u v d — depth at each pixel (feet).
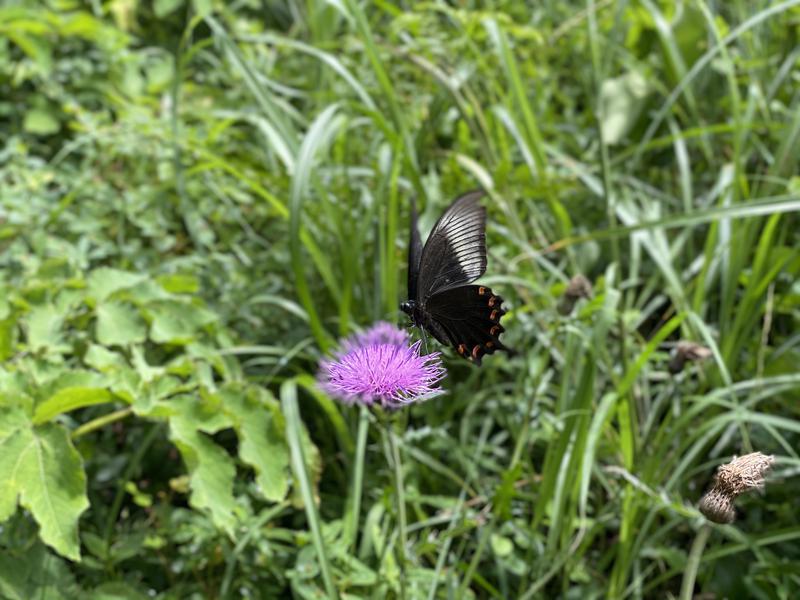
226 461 2.44
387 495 2.58
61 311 2.68
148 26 4.41
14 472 2.27
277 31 4.43
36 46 3.63
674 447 2.82
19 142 3.51
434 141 3.48
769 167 3.26
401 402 2.06
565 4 4.17
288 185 3.18
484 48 3.67
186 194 3.32
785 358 2.88
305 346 3.03
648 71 3.61
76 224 3.21
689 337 2.90
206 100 3.75
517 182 3.14
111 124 3.67
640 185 3.34
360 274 3.02
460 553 2.62
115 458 2.81
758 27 3.58
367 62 3.61
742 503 2.76
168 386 2.48
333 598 2.31
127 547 2.52
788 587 2.56
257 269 3.22
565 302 2.61
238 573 2.61
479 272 2.15
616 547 2.67
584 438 2.54
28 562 2.35
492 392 3.01
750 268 3.21
